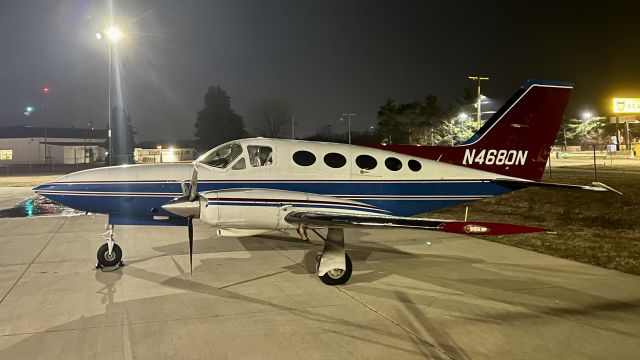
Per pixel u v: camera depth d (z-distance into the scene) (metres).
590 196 16.45
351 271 7.66
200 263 8.95
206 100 80.31
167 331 5.62
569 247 10.49
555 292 7.24
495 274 8.29
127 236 11.79
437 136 58.22
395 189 9.58
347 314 6.26
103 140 74.81
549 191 18.22
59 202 8.72
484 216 15.52
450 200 9.91
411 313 6.31
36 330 5.63
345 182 9.34
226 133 79.50
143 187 8.80
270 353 5.06
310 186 9.20
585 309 6.47
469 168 10.10
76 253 9.89
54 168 52.94
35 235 12.09
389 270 8.55
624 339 5.48
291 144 9.39
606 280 7.89
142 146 83.19
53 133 70.62
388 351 5.13
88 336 5.46
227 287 7.42
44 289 7.28
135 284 7.55
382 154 9.67
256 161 9.10
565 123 72.38
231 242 10.97
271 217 8.00
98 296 6.93
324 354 5.05
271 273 8.26
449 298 6.95
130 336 5.47
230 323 5.90
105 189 8.73
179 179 8.91
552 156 52.72
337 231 7.70
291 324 5.88
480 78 45.03
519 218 14.82
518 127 10.41
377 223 7.43
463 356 5.03
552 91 10.38
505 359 4.96
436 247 10.62
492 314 6.27
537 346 5.29
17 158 63.72
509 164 10.48
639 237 11.53
